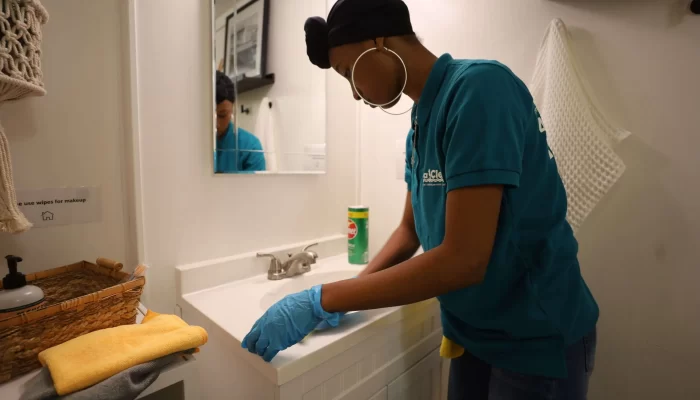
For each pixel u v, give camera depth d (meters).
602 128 0.88
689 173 0.81
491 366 0.78
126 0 0.81
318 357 0.66
